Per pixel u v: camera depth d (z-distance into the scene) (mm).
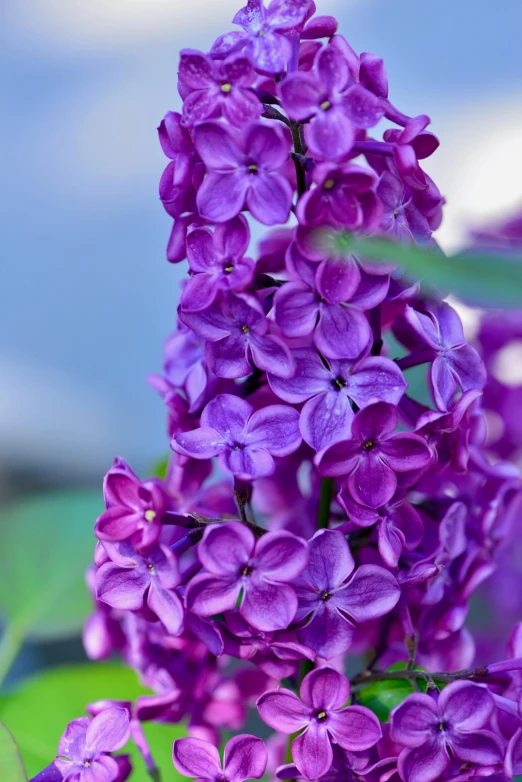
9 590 456
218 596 353
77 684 423
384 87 367
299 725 361
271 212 352
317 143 349
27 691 423
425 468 358
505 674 370
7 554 461
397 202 363
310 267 354
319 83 349
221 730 430
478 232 489
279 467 398
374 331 364
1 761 359
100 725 373
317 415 360
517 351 480
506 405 476
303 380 361
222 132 352
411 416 374
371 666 387
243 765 364
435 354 372
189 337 392
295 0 359
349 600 361
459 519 385
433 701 358
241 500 363
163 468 450
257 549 350
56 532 465
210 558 350
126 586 361
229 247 356
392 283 366
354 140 353
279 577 352
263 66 357
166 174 368
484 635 502
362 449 357
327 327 357
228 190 355
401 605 376
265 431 362
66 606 456
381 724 372
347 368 360
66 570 460
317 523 378
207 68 355
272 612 353
